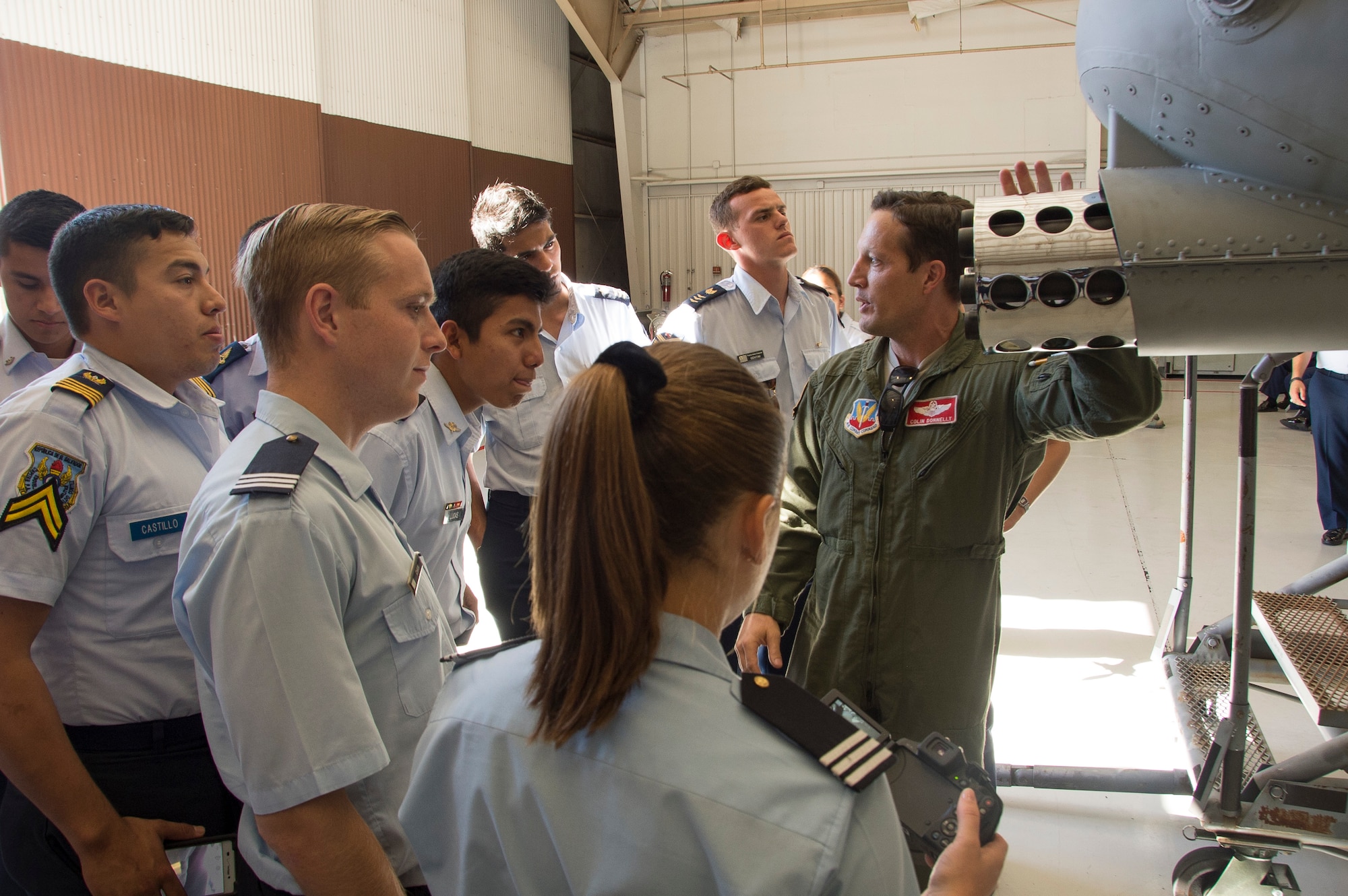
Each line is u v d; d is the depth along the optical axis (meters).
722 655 0.68
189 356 1.30
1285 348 1.08
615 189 10.95
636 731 0.61
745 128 10.53
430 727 0.72
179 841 1.20
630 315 2.94
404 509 1.43
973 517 1.41
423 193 7.55
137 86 5.06
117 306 1.25
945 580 1.42
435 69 7.61
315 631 0.89
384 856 0.94
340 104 6.66
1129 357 1.17
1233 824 1.77
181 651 1.26
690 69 10.61
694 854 0.58
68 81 4.70
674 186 10.88
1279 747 2.46
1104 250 1.05
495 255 1.65
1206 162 1.07
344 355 0.99
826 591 1.52
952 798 0.71
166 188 5.25
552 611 0.63
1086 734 2.59
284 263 0.98
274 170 5.97
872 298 1.44
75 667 1.21
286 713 0.87
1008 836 2.17
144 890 1.14
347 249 0.98
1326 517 4.27
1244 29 0.96
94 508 1.19
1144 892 1.96
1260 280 1.02
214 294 1.34
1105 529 4.75
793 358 2.73
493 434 2.38
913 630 1.43
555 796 0.63
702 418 0.64
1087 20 1.15
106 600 1.21
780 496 0.70
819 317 2.83
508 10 8.62
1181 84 1.03
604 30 9.73
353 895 0.90
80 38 4.75
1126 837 2.15
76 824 1.10
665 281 11.00
